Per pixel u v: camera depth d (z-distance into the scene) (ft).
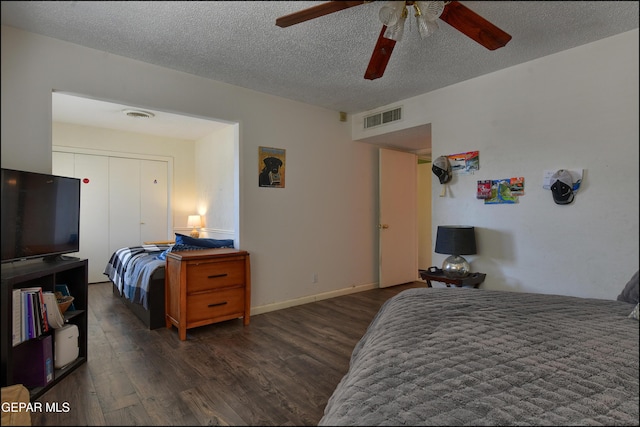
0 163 4.75
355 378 3.45
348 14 6.41
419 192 19.19
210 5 5.98
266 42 7.50
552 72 7.72
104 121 14.12
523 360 3.52
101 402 5.04
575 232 7.35
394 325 4.68
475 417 2.70
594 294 7.06
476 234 9.48
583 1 5.67
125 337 8.75
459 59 8.24
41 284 6.66
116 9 5.86
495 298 5.93
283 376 6.55
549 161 7.78
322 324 9.92
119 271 11.96
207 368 6.86
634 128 6.40
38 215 6.31
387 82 9.93
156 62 8.54
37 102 6.75
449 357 3.62
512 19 6.21
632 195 6.47
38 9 4.95
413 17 6.17
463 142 9.80
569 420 2.64
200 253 9.40
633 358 3.52
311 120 12.41
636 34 6.36
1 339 4.93
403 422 2.67
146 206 16.67
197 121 14.14
